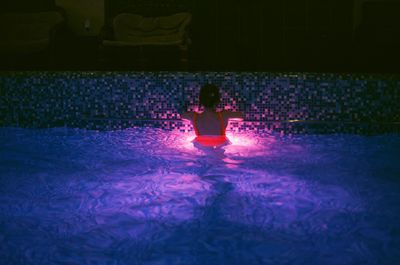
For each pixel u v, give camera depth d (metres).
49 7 8.24
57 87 5.00
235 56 8.43
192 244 2.31
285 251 2.24
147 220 2.62
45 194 3.06
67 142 4.55
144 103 4.88
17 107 5.12
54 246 2.28
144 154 4.11
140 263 2.11
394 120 4.71
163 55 7.86
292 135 4.79
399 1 7.82
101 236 2.39
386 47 7.29
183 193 3.09
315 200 2.96
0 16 8.02
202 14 8.41
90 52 8.54
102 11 8.52
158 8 8.34
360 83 4.67
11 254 2.19
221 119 4.22
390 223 2.57
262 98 4.75
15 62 7.81
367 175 3.52
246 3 8.34
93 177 3.46
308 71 8.09
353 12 8.23
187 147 4.33
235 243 2.32
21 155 4.08
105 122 4.99
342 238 2.38
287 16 8.32
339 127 4.77
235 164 3.80
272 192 3.12
